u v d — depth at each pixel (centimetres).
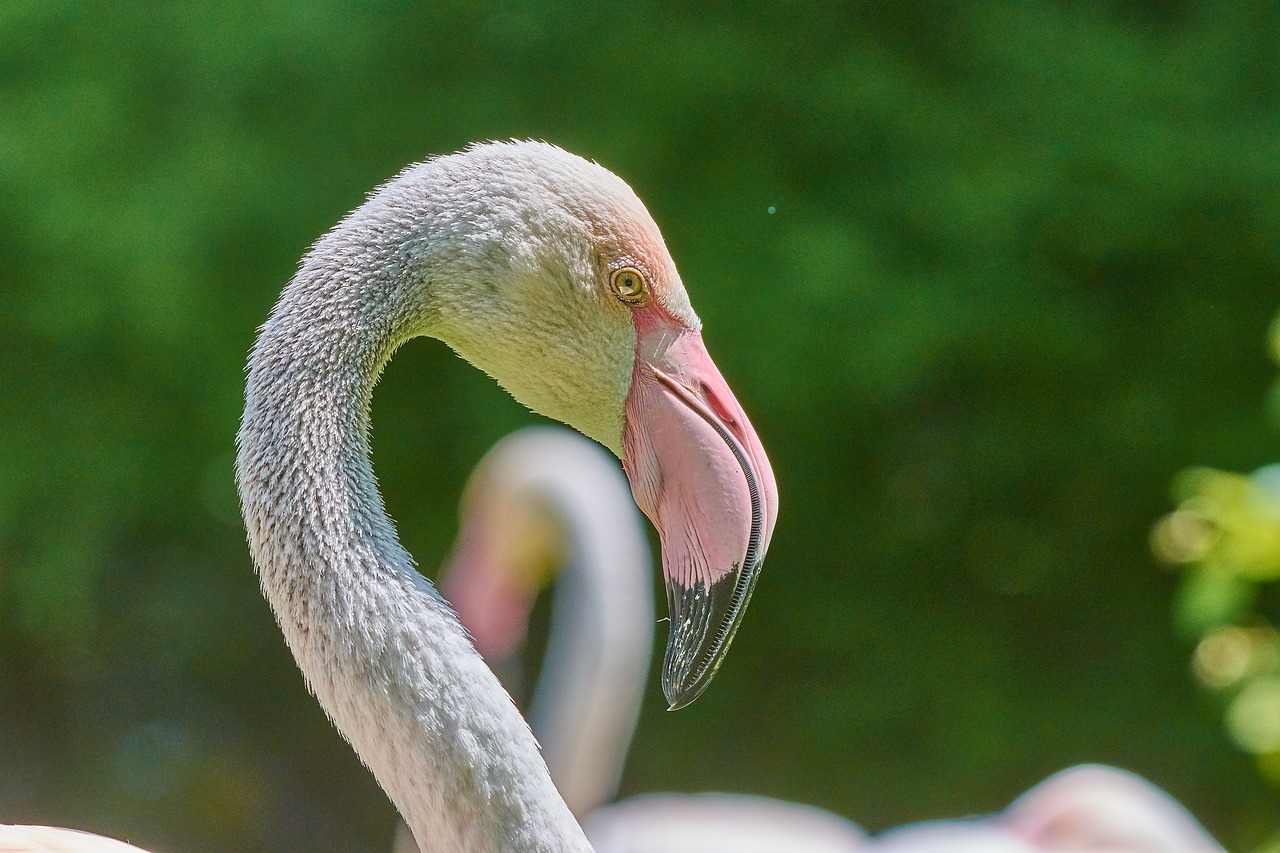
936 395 1275
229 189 1027
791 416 1227
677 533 361
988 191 1042
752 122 1121
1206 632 687
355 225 352
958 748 1312
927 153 1077
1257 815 1170
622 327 367
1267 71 1077
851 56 1095
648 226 368
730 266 1080
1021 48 1073
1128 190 1079
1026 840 673
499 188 358
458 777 318
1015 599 1362
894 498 1341
